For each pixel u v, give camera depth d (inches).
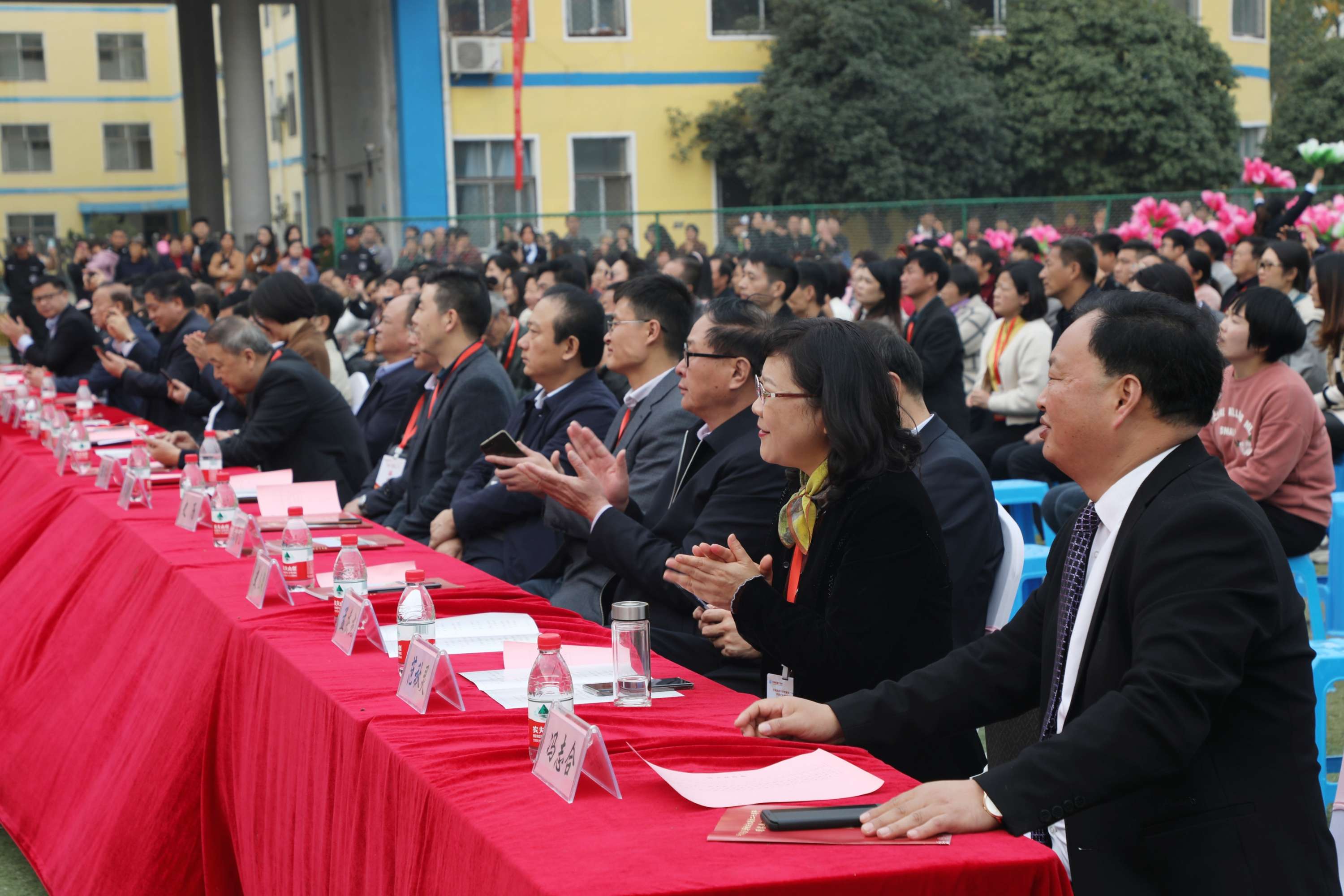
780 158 759.7
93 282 618.5
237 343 208.2
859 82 758.5
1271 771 71.5
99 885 112.9
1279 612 71.4
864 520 94.3
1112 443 76.5
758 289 240.2
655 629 122.8
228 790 108.6
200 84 853.8
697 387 131.1
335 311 277.6
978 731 161.0
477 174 767.7
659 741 77.4
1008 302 256.1
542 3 767.1
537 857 61.9
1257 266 281.0
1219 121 807.7
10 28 1326.3
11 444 245.8
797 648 92.0
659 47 783.7
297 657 99.5
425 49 746.8
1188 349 74.8
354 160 807.7
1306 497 166.1
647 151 789.2
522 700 88.2
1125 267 304.2
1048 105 778.2
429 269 274.1
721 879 59.3
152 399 305.0
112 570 151.5
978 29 812.0
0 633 167.5
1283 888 70.1
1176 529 72.3
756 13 790.5
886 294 258.8
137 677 126.8
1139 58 786.2
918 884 60.7
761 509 120.6
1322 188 611.2
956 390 253.4
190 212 865.5
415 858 72.9
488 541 169.0
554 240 577.0
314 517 165.8
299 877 91.5
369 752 81.4
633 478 150.9
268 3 815.1
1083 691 77.4
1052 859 62.6
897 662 92.9
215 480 182.5
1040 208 622.2
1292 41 1288.1
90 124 1357.0
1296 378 166.7
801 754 77.2
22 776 138.8
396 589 122.7
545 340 168.4
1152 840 72.7
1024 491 218.4
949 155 767.1
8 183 1339.8
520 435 176.6
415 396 209.5
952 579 121.2
